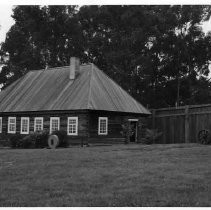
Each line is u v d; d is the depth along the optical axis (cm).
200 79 5847
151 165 1877
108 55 5628
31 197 1307
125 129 3841
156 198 1263
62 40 6172
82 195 1316
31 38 6378
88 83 3866
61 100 3872
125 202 1223
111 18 6138
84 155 2328
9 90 4672
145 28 5703
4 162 2122
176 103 5856
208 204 1192
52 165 1939
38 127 3988
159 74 5803
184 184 1444
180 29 5828
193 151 2350
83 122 3634
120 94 3997
